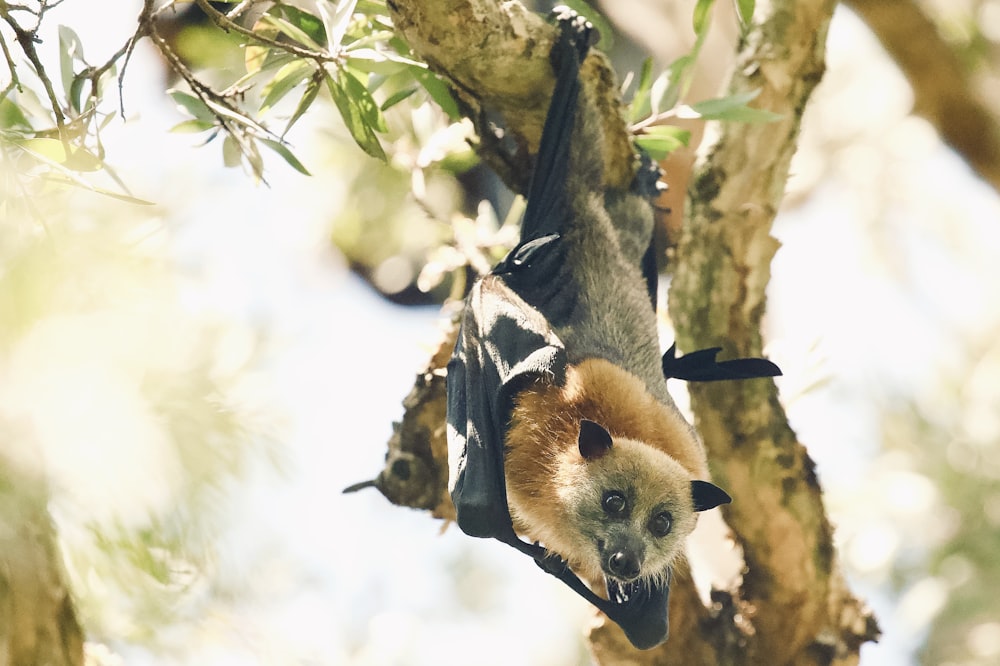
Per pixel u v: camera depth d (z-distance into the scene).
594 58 10.40
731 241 10.91
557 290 10.60
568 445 10.33
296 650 7.36
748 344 11.07
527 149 11.14
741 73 10.89
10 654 5.46
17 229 3.29
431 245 17.02
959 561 14.20
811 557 11.01
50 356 2.75
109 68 7.91
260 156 8.32
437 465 10.90
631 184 11.12
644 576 10.27
